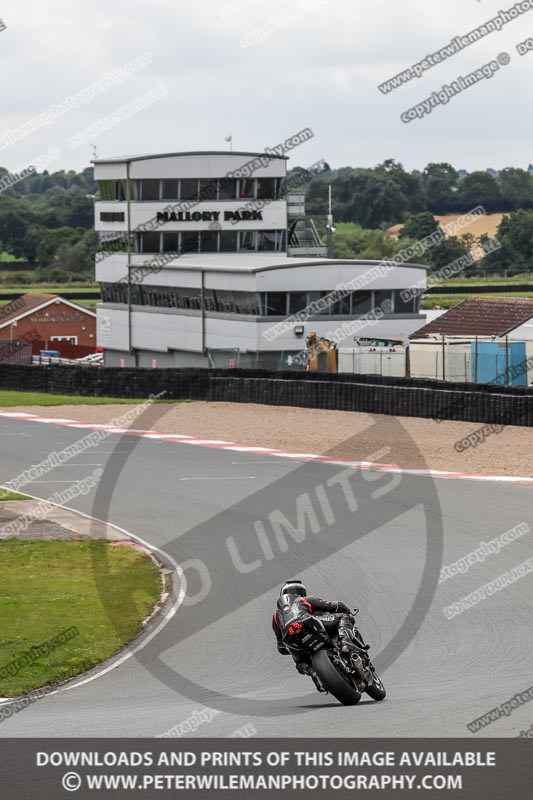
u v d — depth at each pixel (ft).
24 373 547.90
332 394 444.55
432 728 101.30
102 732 107.14
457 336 573.74
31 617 179.73
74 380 525.75
